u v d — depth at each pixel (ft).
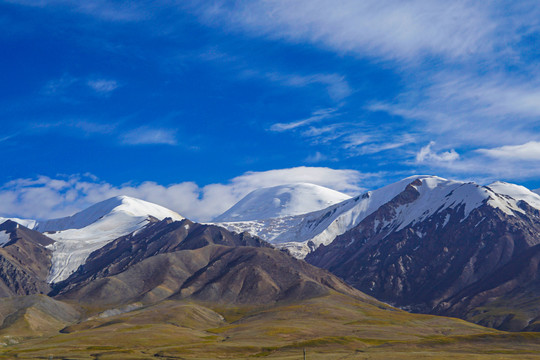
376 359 554.05
